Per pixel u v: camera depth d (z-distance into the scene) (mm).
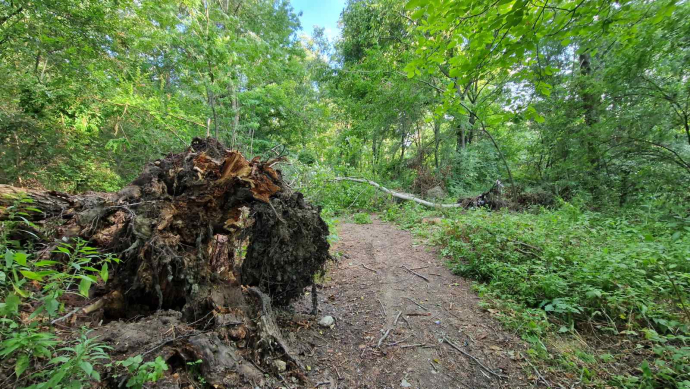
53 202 1988
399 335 2619
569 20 2691
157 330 1668
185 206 2152
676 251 3369
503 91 10180
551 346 2410
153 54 8367
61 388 1071
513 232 4449
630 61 5668
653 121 5828
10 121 5375
